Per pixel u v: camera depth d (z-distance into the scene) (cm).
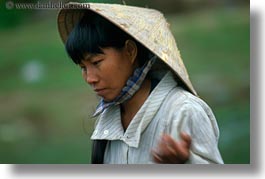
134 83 372
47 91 1351
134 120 369
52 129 1184
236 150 970
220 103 1172
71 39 368
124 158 376
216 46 1414
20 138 1166
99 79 367
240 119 1072
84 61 369
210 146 356
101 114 393
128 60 372
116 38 367
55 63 1512
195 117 358
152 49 364
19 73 1494
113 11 371
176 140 353
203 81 1253
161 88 372
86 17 376
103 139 388
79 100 1277
